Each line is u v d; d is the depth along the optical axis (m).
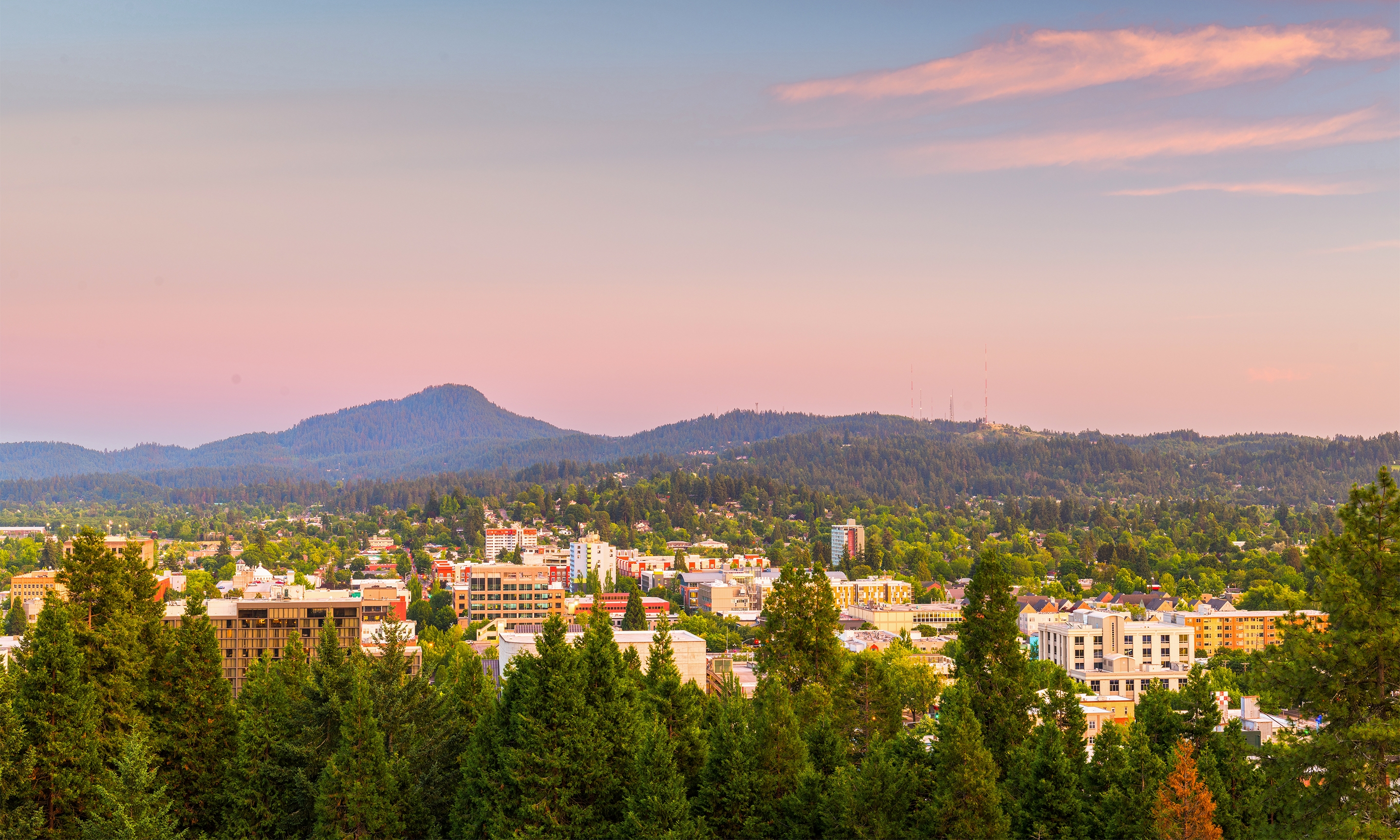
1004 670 109.81
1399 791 70.62
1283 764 72.69
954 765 91.44
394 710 113.19
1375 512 72.62
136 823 92.31
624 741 99.81
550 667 100.62
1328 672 71.94
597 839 95.62
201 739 110.44
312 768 107.19
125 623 109.75
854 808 91.94
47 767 98.31
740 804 95.00
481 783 100.88
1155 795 94.12
